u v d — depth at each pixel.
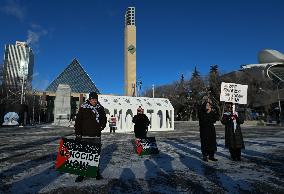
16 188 6.15
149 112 35.53
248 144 14.98
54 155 11.30
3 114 63.62
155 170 8.16
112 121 30.38
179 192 5.88
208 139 9.64
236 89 11.08
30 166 8.77
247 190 6.00
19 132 29.61
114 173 7.76
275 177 7.20
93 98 7.13
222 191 5.94
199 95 75.94
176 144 15.80
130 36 95.88
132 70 94.56
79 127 7.09
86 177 7.21
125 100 34.84
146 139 11.59
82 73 117.38
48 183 6.61
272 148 13.09
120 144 16.30
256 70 102.81
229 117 9.73
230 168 8.39
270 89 82.88
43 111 95.88
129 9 96.75
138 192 5.88
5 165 8.95
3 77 65.19
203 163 9.29
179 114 87.69
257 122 57.59
